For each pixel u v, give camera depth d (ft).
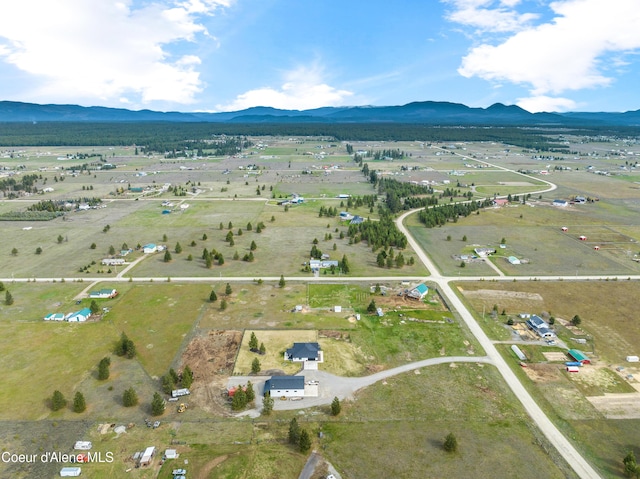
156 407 230.68
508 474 198.39
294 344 293.84
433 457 207.21
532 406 244.22
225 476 195.42
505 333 320.70
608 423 231.30
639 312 352.49
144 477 194.59
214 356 288.71
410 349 299.79
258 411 238.27
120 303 361.10
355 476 196.34
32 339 305.94
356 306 359.87
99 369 263.70
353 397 250.57
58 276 416.26
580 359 284.82
